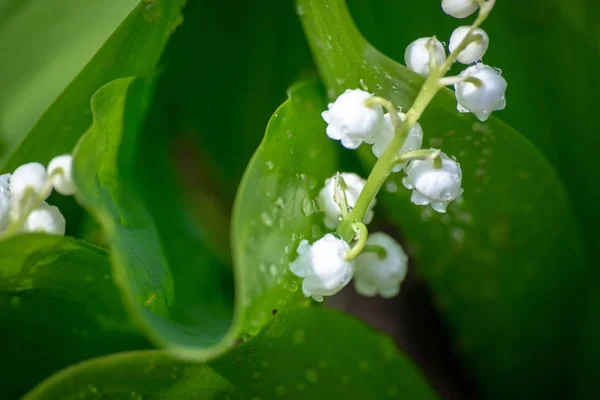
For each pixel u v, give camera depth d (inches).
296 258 8.0
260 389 8.3
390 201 9.2
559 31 9.3
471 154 8.8
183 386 8.1
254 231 7.8
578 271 9.2
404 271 8.6
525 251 9.2
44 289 8.3
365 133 7.9
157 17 8.6
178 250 9.0
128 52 8.7
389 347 8.4
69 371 7.7
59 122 8.7
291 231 8.1
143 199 8.9
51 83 8.6
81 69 8.5
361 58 8.4
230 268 9.3
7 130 8.6
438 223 9.2
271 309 8.0
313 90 8.7
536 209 9.0
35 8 8.7
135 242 8.3
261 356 8.1
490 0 7.8
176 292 8.5
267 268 7.9
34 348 8.5
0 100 8.6
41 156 8.7
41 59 8.6
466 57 8.3
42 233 7.8
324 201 8.4
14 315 8.4
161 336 7.4
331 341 8.3
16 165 8.7
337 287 7.9
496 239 9.1
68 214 9.1
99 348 8.5
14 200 8.2
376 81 8.5
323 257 7.8
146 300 7.9
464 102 8.1
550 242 9.1
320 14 8.4
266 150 8.0
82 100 8.7
